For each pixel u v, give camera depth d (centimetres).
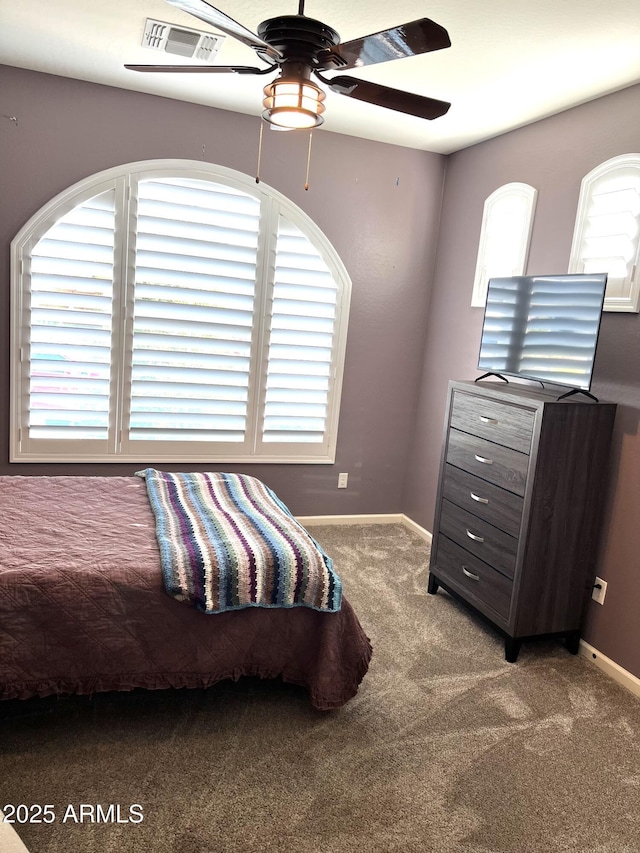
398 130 380
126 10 251
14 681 200
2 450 366
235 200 380
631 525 276
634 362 275
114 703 234
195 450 402
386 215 420
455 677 271
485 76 286
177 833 178
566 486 278
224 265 383
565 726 243
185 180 371
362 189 411
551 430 269
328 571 231
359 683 236
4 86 330
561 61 264
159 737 217
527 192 347
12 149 338
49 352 361
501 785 208
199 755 210
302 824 185
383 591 350
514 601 282
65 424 371
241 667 227
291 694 248
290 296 406
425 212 430
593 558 293
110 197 357
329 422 432
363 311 428
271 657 231
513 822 192
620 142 289
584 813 199
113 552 225
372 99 216
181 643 217
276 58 192
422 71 284
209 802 190
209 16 165
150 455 392
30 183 343
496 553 296
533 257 345
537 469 271
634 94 282
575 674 281
